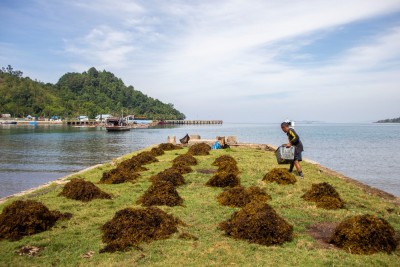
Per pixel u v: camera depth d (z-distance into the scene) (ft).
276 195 33.73
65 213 27.37
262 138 248.73
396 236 22.93
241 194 30.68
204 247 20.79
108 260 18.98
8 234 22.58
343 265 18.43
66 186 34.68
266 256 19.51
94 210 28.63
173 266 18.13
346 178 46.78
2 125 444.96
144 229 22.26
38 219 23.73
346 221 22.40
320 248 21.01
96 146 173.68
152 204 30.01
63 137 240.94
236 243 21.47
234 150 75.00
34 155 128.26
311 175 44.88
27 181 74.13
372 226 21.25
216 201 31.55
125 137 258.16
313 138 262.88
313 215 27.50
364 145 187.62
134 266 18.19
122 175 41.81
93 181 42.57
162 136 276.00
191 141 91.30
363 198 33.65
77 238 22.27
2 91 574.15
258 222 22.22
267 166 50.60
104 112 635.66
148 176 44.88
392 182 76.84
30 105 561.84
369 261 19.02
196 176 44.01
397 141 222.69
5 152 137.18
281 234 21.83
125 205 30.42
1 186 68.18
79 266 18.35
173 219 24.86
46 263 18.71
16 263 18.69
